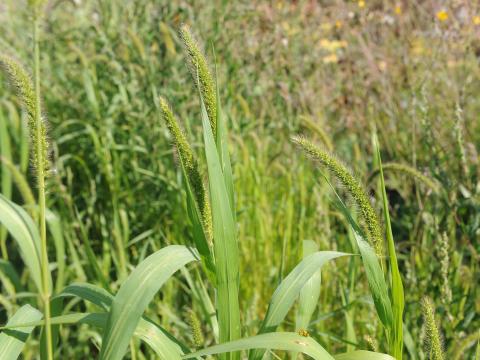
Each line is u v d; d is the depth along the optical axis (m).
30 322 1.66
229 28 4.81
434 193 3.52
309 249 2.04
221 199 1.61
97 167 4.32
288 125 4.65
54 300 1.82
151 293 1.50
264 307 3.38
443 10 4.60
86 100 4.57
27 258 1.66
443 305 2.70
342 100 5.09
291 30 5.29
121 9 4.81
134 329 1.46
